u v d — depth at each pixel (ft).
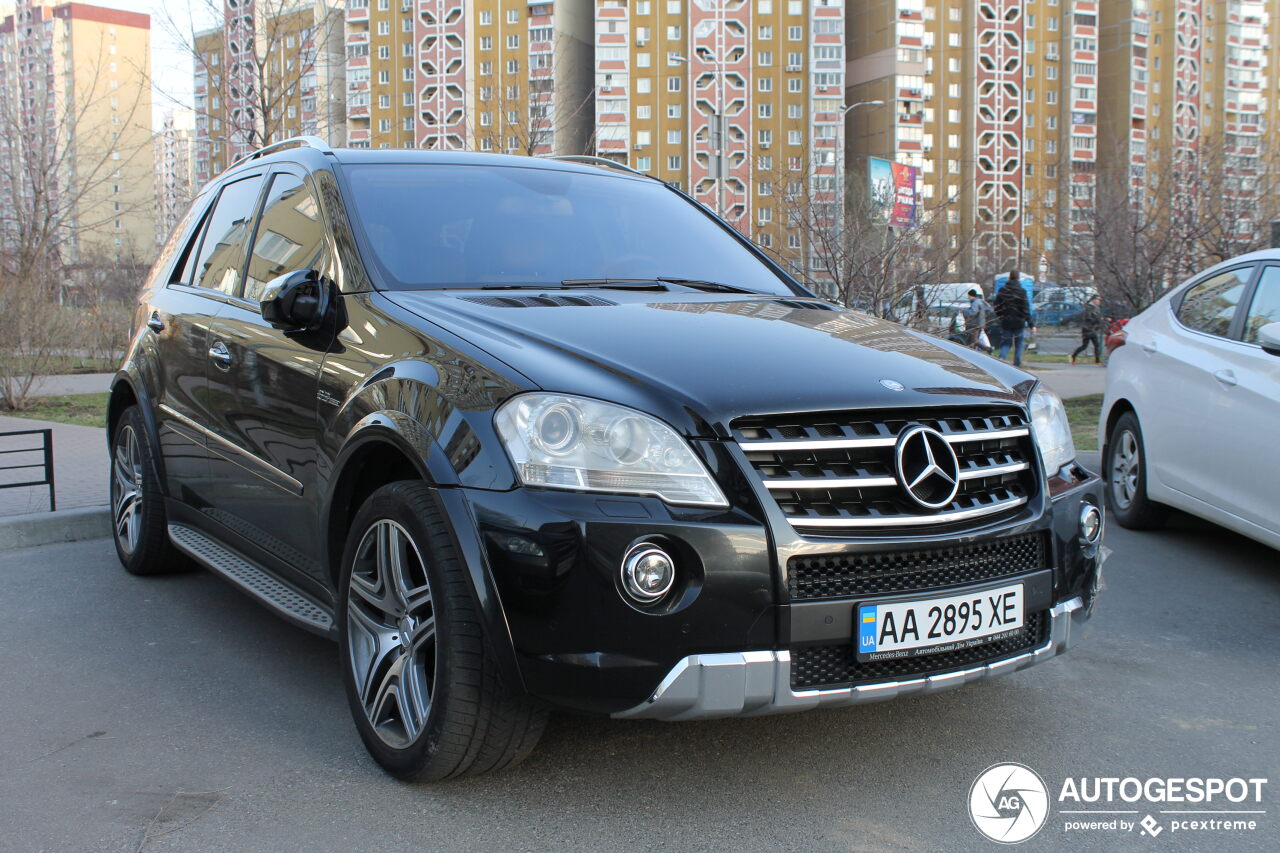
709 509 8.32
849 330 11.02
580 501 8.29
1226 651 13.66
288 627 14.38
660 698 8.22
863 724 11.14
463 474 8.70
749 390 8.77
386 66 282.77
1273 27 319.68
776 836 8.81
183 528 15.25
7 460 27.14
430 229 12.24
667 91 282.56
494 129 54.13
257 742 10.64
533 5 271.90
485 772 9.34
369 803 9.32
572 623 8.21
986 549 9.23
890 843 8.73
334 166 12.87
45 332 41.50
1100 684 12.45
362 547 9.89
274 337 12.06
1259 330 15.94
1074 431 32.22
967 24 302.66
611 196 14.33
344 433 10.12
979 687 12.26
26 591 16.01
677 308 11.15
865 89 286.05
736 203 281.95
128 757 10.29
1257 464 16.26
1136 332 20.56
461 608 8.66
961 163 305.73
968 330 44.19
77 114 55.42
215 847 8.59
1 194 55.31
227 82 41.55
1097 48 310.45
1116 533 20.10
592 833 8.82
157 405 15.55
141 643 13.66
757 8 279.49
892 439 8.84
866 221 36.40
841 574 8.59
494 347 9.43
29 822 9.00
